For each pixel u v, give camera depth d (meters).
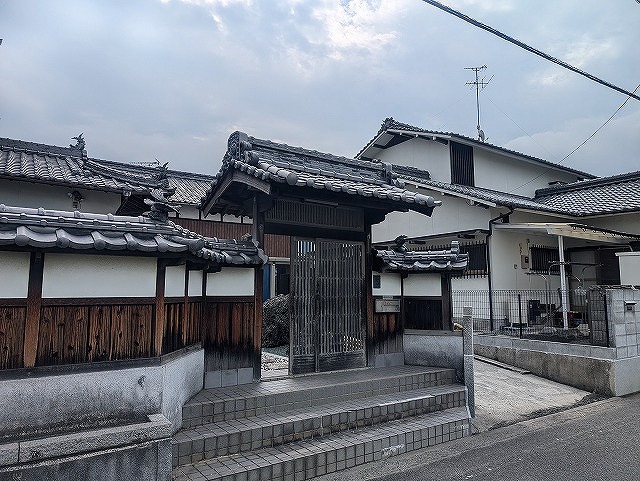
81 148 12.02
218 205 8.58
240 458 5.16
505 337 12.16
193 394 6.05
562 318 13.49
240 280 7.02
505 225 14.27
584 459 6.09
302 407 6.42
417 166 18.75
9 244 3.72
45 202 9.41
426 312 8.76
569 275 16.36
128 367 4.54
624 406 9.02
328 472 5.44
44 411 4.02
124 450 3.95
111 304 4.56
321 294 7.91
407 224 17.55
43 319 4.16
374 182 8.22
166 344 5.18
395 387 7.44
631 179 17.84
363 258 8.42
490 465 5.84
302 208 7.79
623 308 10.40
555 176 21.03
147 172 18.86
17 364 4.00
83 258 4.43
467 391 7.81
